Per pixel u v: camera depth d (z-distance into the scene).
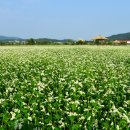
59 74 19.89
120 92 13.86
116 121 9.36
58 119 9.25
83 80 17.47
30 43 83.06
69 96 12.84
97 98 12.63
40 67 24.36
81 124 8.92
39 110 10.41
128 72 22.58
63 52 44.19
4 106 10.75
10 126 8.07
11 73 20.33
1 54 39.25
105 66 26.31
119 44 86.56
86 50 49.62
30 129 4.47
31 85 15.33
